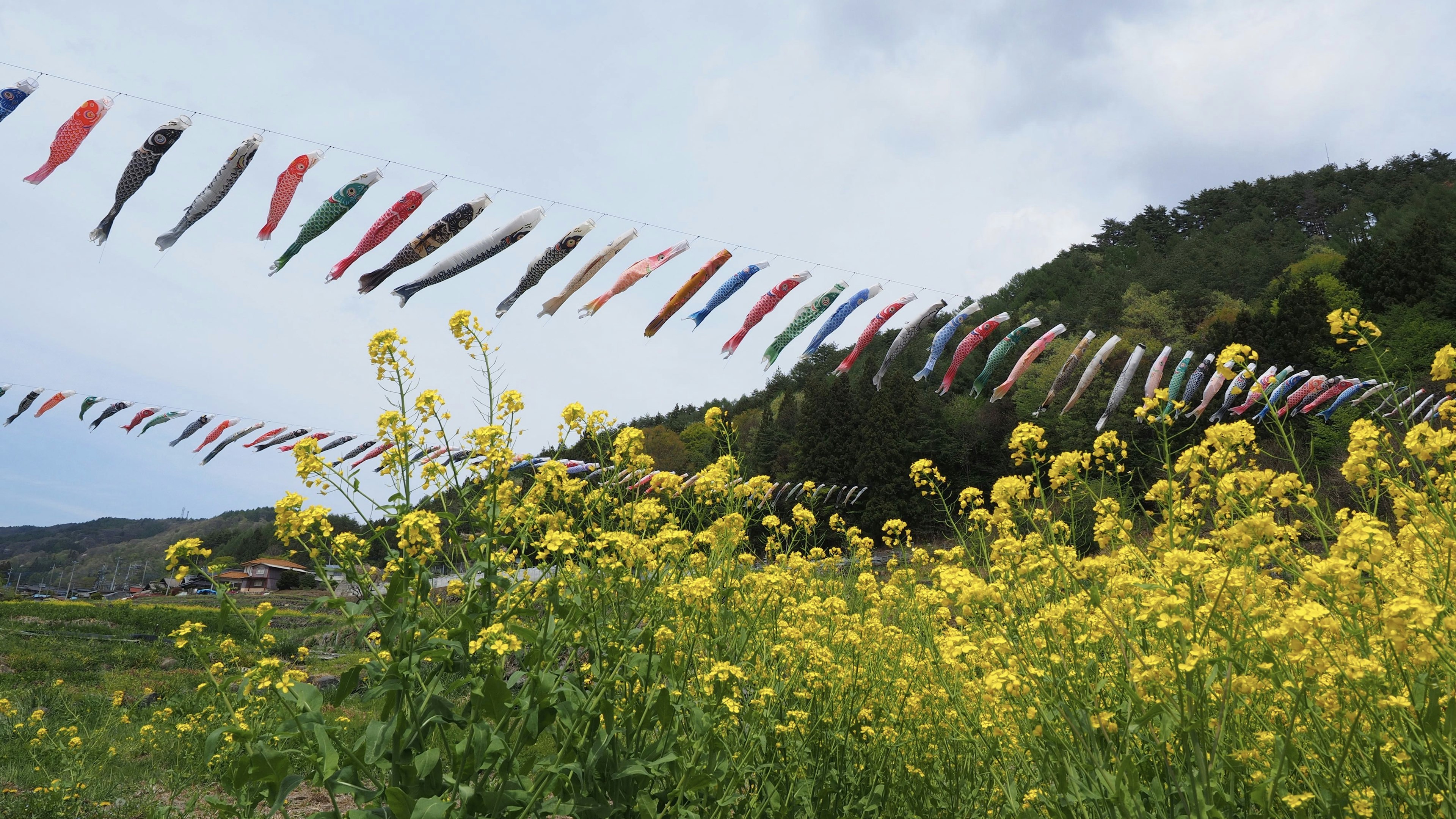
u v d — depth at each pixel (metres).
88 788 5.09
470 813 2.14
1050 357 36.28
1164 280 57.91
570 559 2.75
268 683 2.34
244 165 4.09
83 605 25.94
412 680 2.23
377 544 2.57
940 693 3.20
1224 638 2.07
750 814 2.65
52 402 8.48
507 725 2.33
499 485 2.78
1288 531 2.66
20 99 3.71
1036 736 2.32
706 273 5.30
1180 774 1.94
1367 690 1.85
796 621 3.58
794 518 4.81
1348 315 2.95
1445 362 2.50
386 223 4.36
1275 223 86.12
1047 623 2.46
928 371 6.08
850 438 34.94
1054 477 3.17
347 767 2.15
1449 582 2.05
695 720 2.53
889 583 4.40
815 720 3.02
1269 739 2.02
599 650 2.53
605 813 2.27
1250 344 32.19
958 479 33.03
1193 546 2.57
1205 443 2.83
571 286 5.01
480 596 2.49
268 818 2.97
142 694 8.63
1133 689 2.08
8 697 9.18
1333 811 1.81
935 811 2.96
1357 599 1.97
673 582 2.82
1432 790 1.79
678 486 3.54
